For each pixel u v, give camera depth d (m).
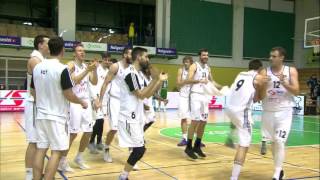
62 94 3.24
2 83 14.93
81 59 4.61
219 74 19.22
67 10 15.72
